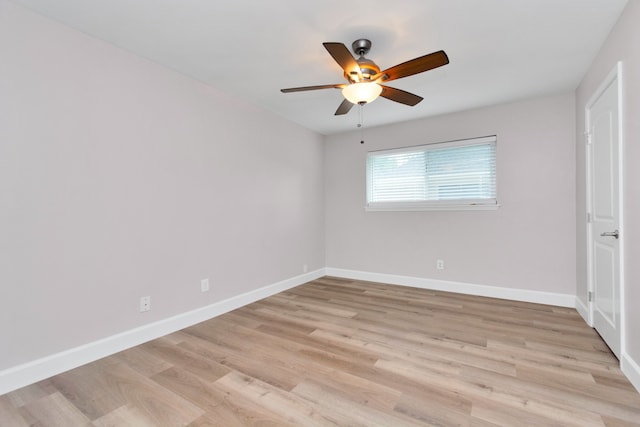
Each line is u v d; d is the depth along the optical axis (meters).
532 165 3.22
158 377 1.83
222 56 2.33
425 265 3.87
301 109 3.50
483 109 3.45
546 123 3.14
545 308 3.03
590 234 2.52
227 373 1.87
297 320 2.77
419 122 3.86
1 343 1.66
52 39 1.86
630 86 1.73
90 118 2.03
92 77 2.04
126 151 2.22
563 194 3.08
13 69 1.70
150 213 2.38
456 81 2.76
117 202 2.17
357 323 2.68
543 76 2.67
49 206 1.84
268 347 2.22
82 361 1.97
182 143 2.61
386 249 4.16
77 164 1.96
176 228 2.56
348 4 1.75
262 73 2.62
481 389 1.68
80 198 1.98
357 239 4.40
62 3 1.71
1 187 1.66
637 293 1.68
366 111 3.55
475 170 3.56
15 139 1.71
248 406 1.56
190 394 1.66
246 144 3.25
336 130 4.39
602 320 2.27
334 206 4.59
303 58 2.37
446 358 2.04
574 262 3.04
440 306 3.13
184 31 2.00
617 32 1.89
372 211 4.27
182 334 2.46
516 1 1.72
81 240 1.98
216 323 2.70
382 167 4.22
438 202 3.79
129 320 2.24
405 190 4.03
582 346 2.18
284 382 1.77
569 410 1.49
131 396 1.64
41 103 1.81
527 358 2.02
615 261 1.97
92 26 1.94
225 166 3.01
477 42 2.14
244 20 1.89
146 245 2.35
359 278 4.38
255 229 3.38
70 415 1.49
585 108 2.62
